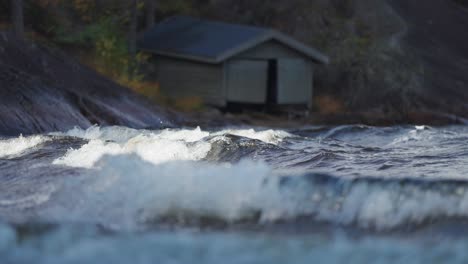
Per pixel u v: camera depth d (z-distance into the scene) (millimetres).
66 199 28234
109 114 64875
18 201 28984
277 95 94062
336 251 20391
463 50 118688
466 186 24250
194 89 95000
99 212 26156
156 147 37062
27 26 91375
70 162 36000
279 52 94688
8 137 54156
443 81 107312
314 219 23875
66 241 21328
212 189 25438
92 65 87312
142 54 98938
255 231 23047
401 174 32906
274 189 25156
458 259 19484
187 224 24000
